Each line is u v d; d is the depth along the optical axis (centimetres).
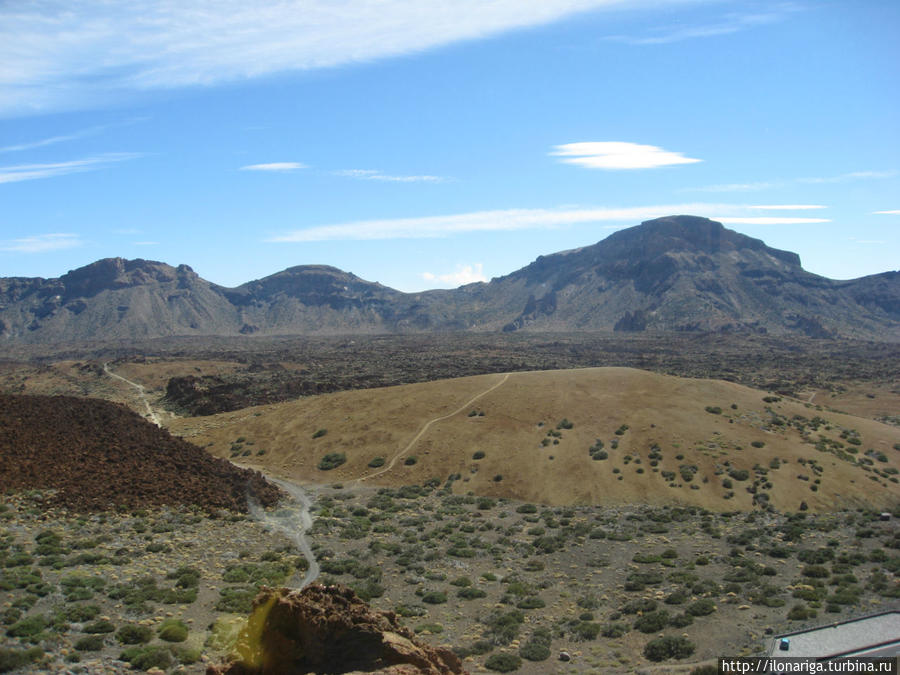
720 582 3728
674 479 5769
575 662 2717
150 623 2769
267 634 2033
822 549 4253
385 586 3634
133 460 5259
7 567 3309
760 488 5600
